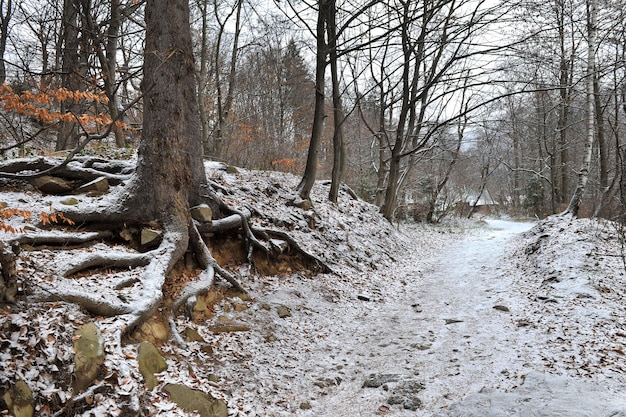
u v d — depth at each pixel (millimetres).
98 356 4652
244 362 6219
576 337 6812
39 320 4645
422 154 21781
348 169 31359
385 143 26172
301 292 9328
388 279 12094
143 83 7633
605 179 17203
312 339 7555
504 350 6766
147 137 7633
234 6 19391
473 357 6656
